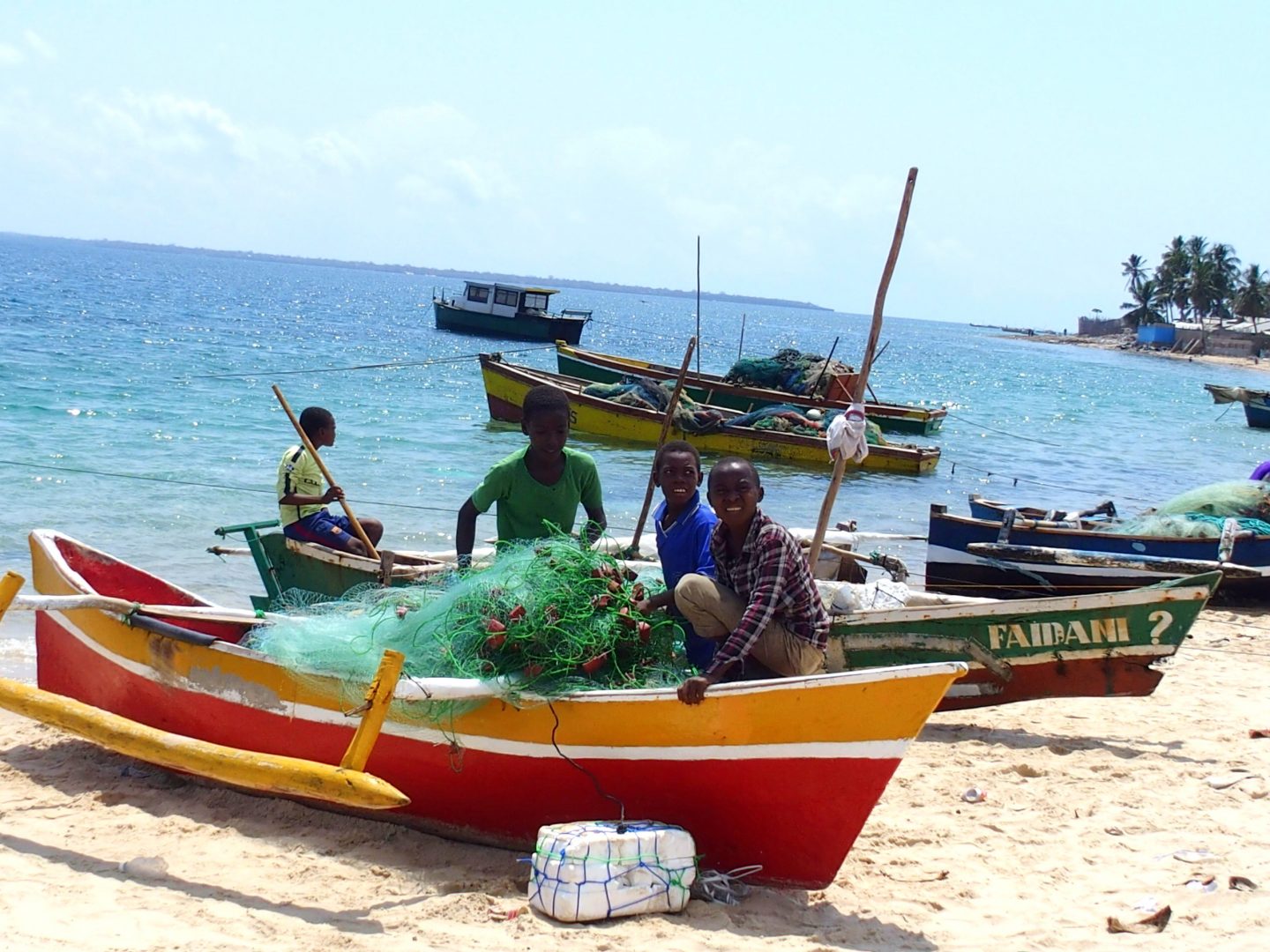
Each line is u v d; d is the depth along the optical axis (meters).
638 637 5.46
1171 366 102.06
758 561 5.28
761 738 4.99
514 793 5.50
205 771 5.25
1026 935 4.83
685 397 23.91
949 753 7.23
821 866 5.11
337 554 8.38
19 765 6.43
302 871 5.24
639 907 4.82
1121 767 6.95
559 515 6.88
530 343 56.66
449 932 4.64
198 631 6.98
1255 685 8.98
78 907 4.73
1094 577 11.43
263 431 20.78
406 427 23.56
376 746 5.69
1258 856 5.68
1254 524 12.76
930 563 12.15
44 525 12.84
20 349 32.97
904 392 49.78
